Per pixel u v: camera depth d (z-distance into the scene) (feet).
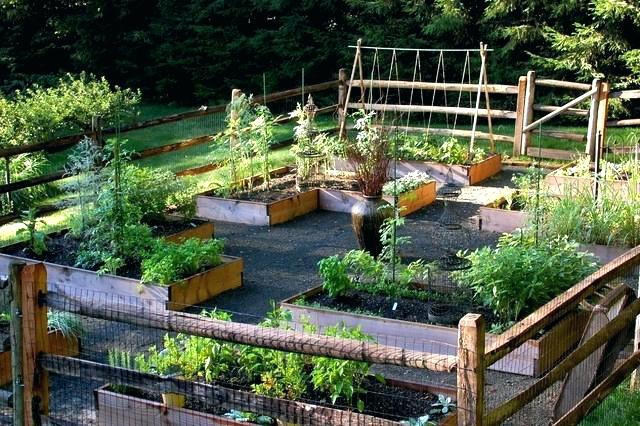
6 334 20.95
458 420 12.68
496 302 22.45
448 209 35.63
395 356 12.97
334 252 30.81
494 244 30.81
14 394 15.66
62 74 65.26
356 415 13.33
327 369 17.08
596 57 54.80
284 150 45.32
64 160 42.57
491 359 13.08
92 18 64.39
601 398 17.13
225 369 18.21
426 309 23.56
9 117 41.06
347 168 40.04
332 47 62.28
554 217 28.84
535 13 57.26
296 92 43.83
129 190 30.78
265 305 25.75
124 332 23.57
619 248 28.07
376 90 61.41
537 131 44.27
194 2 64.85
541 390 14.93
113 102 47.52
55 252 29.04
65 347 21.67
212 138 40.45
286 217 35.04
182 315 14.52
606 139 42.86
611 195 30.25
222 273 26.63
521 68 57.82
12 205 35.19
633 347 21.56
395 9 60.64
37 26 66.08
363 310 23.49
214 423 16.67
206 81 65.31
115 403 17.61
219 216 35.19
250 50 64.18
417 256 29.71
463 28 58.65
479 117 57.72
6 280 16.07
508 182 39.83
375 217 28.58
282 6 63.36
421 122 58.59
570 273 23.04
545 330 21.30
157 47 65.57
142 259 27.55
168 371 18.20
